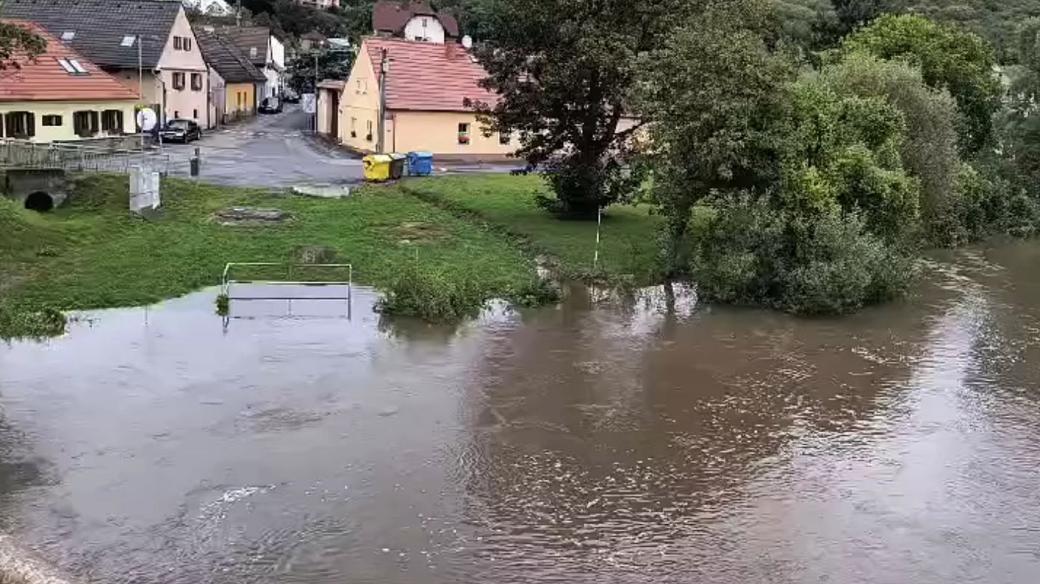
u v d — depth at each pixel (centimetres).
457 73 5441
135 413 1711
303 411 1748
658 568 1263
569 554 1291
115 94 4572
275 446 1595
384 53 4900
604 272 2781
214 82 6606
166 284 2480
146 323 2216
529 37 3266
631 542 1329
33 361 1953
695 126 2561
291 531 1325
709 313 2553
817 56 4422
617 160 3516
